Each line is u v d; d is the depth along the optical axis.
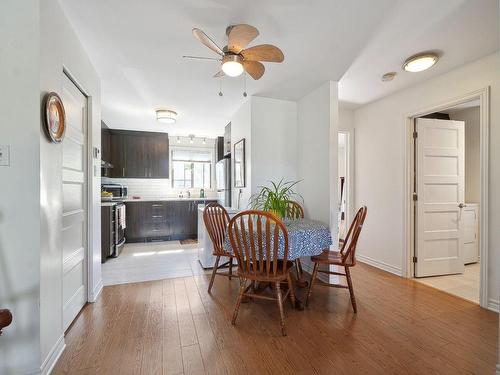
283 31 1.91
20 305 1.30
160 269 3.23
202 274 3.04
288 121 3.39
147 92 3.10
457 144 3.13
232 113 3.97
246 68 2.07
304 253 2.11
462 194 3.15
